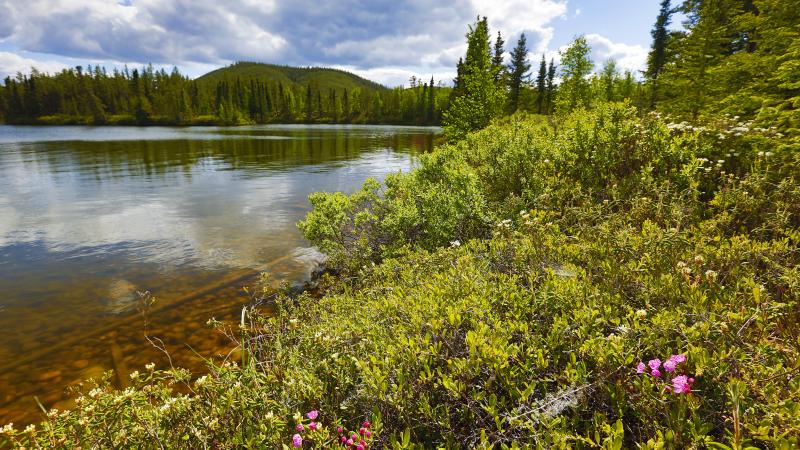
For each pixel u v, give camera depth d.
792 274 2.84
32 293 6.48
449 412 2.37
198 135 57.03
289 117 143.00
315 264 7.81
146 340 5.11
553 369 2.44
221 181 17.28
